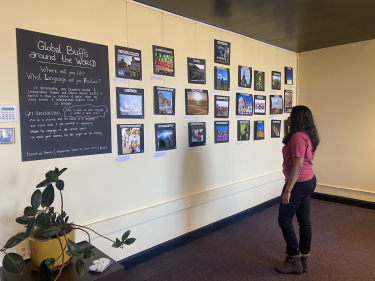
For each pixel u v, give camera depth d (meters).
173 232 2.85
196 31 2.96
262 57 3.90
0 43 1.72
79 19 2.07
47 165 1.95
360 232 3.19
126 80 2.37
